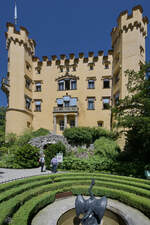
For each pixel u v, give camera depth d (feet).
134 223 19.79
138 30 71.97
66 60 97.25
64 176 36.78
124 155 50.57
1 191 24.63
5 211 17.13
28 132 81.87
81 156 59.67
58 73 98.12
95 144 64.03
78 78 94.53
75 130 68.85
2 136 70.18
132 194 26.61
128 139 51.08
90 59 94.48
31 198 24.25
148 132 34.32
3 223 15.44
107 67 91.04
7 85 84.12
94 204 17.85
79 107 92.07
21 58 88.48
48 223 19.15
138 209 23.89
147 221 20.51
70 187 30.30
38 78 99.60
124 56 73.56
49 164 49.75
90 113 90.17
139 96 39.60
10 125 81.92
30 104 95.71
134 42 71.82
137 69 69.77
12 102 83.97
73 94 94.12
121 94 72.13
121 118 40.75
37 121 95.55
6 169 47.06
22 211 18.86
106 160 47.14
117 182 32.83
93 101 91.15
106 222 20.31
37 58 100.83
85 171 45.27
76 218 21.15
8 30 87.20
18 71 87.10
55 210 23.06
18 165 49.49
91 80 92.89
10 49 87.15
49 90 97.60
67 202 26.43
